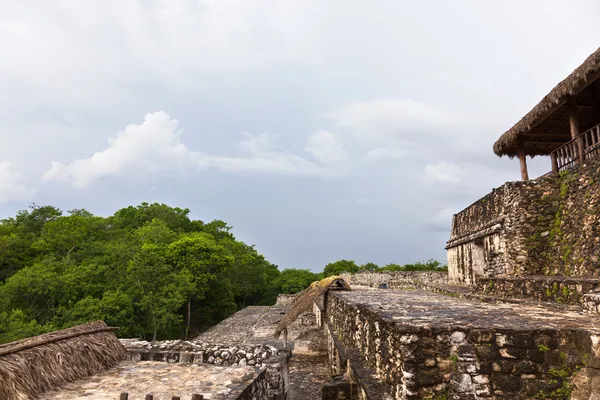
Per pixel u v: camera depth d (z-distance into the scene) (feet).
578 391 12.17
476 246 50.67
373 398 15.39
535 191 36.06
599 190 28.55
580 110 40.40
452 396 12.80
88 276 78.18
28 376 14.33
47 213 122.93
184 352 22.65
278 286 155.74
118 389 15.74
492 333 13.11
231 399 14.61
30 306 72.69
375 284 83.76
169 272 95.09
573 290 21.27
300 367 43.01
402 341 13.35
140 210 153.79
